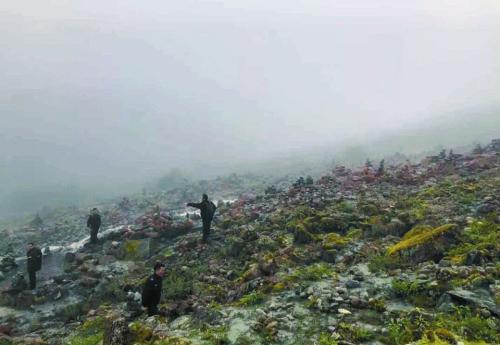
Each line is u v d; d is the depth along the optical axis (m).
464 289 9.48
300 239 17.16
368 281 11.47
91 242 25.52
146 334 9.48
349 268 12.88
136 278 18.61
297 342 8.77
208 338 9.28
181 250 20.94
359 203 21.16
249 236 18.78
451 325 8.11
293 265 14.17
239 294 12.66
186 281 15.68
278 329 9.41
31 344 13.03
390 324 8.78
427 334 7.76
